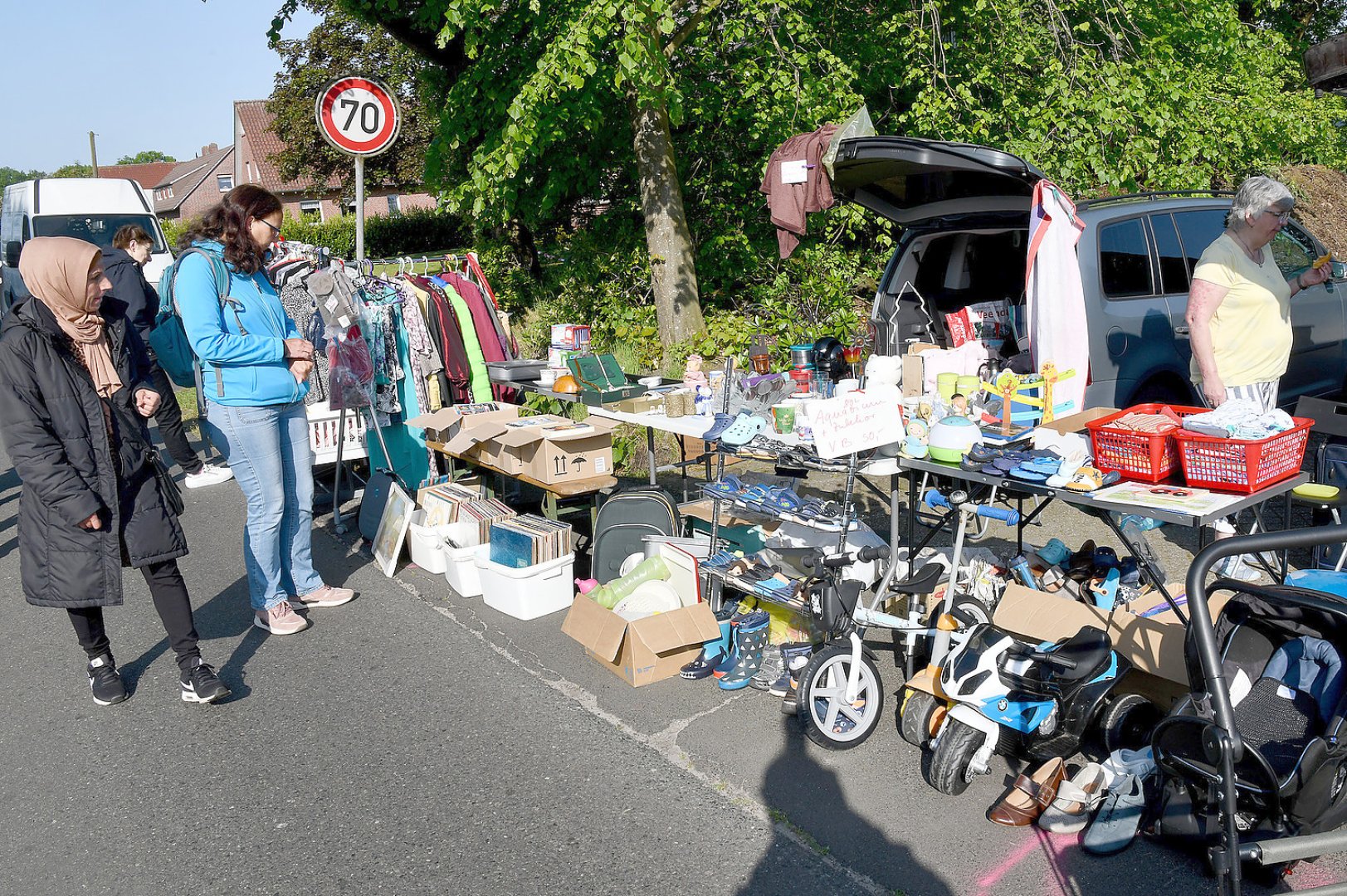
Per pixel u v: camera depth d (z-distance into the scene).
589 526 6.03
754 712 3.75
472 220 12.16
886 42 10.16
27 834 3.24
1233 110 10.62
